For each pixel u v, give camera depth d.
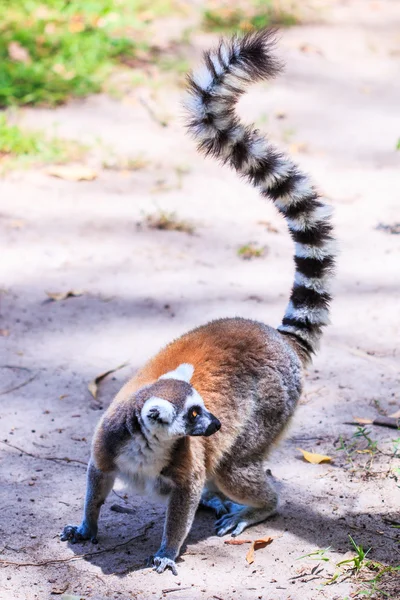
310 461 6.01
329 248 5.91
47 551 5.06
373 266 8.94
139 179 10.59
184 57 13.40
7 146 10.73
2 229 9.29
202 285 8.46
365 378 7.04
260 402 5.32
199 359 5.23
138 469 4.91
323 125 12.30
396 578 4.87
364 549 5.14
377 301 8.26
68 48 13.04
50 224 9.45
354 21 16.22
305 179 5.95
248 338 5.43
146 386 4.89
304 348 5.86
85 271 8.64
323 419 6.50
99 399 6.67
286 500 5.64
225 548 5.20
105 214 9.75
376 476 5.86
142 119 11.90
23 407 6.52
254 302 8.14
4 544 5.09
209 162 11.14
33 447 6.05
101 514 5.48
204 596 4.71
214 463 5.15
